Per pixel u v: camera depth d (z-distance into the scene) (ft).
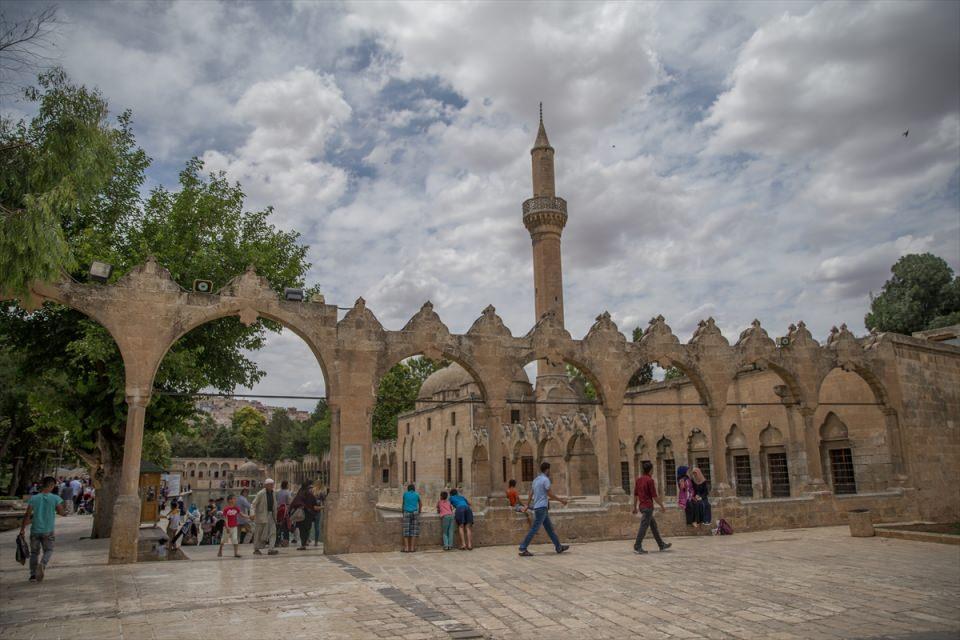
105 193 79.51
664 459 123.65
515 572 45.96
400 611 33.63
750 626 30.48
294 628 30.17
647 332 75.77
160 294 56.54
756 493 103.19
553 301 185.57
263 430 468.34
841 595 37.14
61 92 41.96
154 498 97.91
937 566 47.09
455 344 66.28
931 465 88.43
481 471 199.93
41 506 44.68
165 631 29.73
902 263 202.49
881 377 85.66
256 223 92.84
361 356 62.54
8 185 40.73
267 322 82.12
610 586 40.19
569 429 153.79
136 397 54.29
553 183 196.95
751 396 105.29
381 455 281.13
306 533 64.23
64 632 29.71
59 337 76.89
